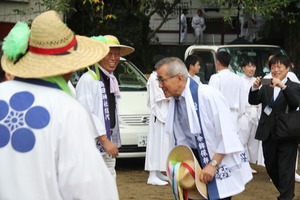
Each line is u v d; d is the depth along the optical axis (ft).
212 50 32.27
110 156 17.08
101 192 8.04
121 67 30.42
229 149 12.85
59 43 8.61
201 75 32.73
